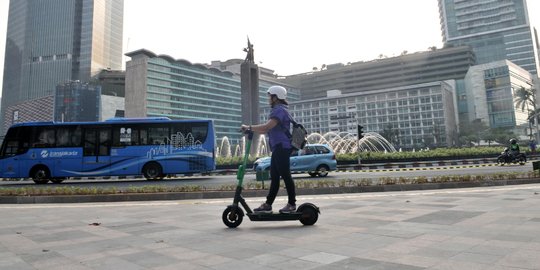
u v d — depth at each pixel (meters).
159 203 9.09
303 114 139.62
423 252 3.41
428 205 6.75
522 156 22.14
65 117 117.62
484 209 5.95
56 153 17.05
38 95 153.62
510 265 2.90
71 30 153.50
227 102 142.75
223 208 7.63
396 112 122.06
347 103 131.12
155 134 17.48
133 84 118.75
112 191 10.40
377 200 7.96
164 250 3.86
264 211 5.04
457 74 144.38
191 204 8.58
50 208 8.45
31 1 161.75
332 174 19.64
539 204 6.29
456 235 4.09
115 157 17.14
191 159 17.39
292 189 5.05
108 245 4.19
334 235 4.35
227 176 21.72
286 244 3.96
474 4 160.38
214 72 139.12
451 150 28.28
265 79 154.75
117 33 169.88
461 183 10.73
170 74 124.06
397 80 153.88
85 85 121.38
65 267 3.29
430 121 116.00
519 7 152.38
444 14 166.75
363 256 3.35
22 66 159.00
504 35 152.50
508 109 111.06
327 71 168.12
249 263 3.24
